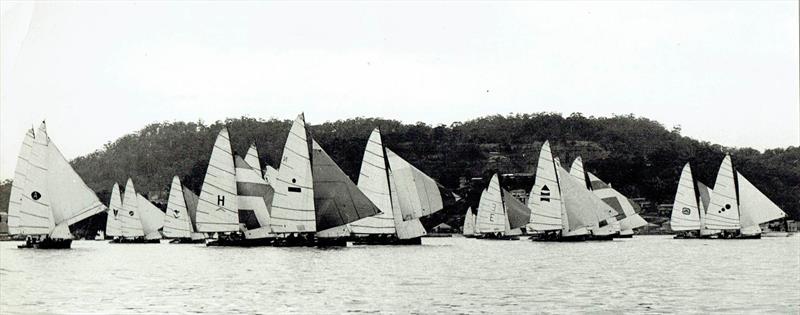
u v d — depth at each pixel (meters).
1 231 143.75
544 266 71.31
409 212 110.88
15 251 92.44
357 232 104.00
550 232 129.50
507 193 151.88
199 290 51.66
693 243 124.69
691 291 51.00
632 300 46.56
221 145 105.50
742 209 137.25
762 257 85.50
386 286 53.66
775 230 192.12
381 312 42.25
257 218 106.25
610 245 117.75
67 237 96.44
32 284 55.75
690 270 67.25
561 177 128.75
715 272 65.19
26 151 93.62
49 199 94.31
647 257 85.25
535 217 126.56
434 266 70.44
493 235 154.62
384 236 108.75
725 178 136.00
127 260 79.56
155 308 43.97
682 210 145.50
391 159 111.31
